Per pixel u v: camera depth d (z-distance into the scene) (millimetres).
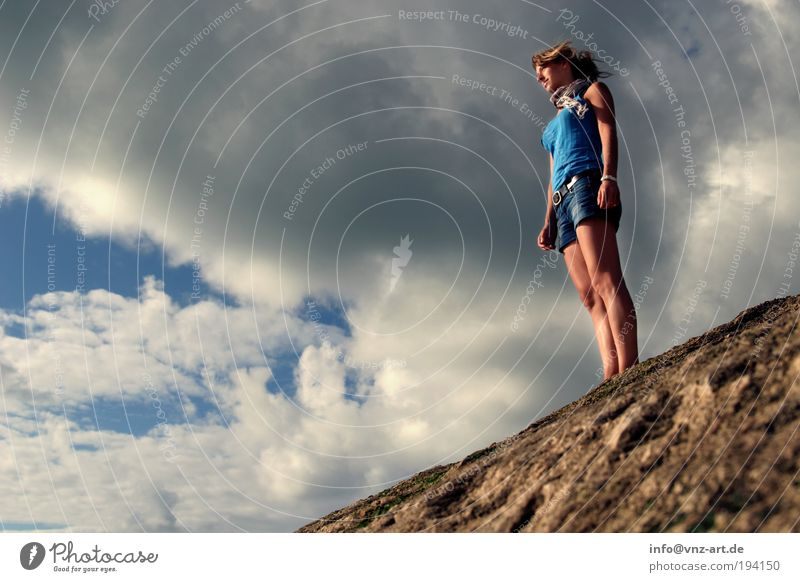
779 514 2213
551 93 5215
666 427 2768
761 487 2318
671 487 2520
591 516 2623
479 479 3340
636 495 2602
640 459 2711
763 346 2777
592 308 4785
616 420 3002
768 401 2553
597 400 3803
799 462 2311
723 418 2611
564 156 4812
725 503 2346
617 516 2568
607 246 4500
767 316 3957
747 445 2477
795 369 2578
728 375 2732
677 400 2830
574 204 4684
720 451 2520
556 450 3098
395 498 4039
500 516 2943
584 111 4816
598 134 4785
